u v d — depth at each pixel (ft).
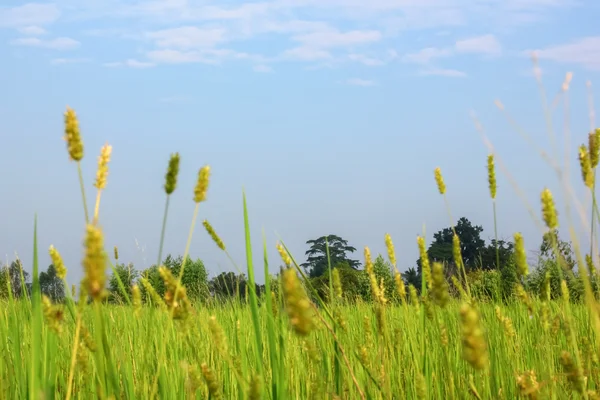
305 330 4.73
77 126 5.91
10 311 12.88
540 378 9.81
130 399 9.91
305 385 11.67
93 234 4.77
